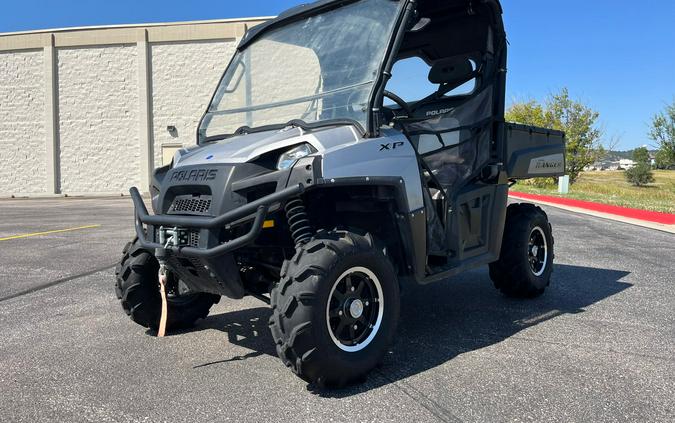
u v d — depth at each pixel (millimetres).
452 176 4172
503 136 4547
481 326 4125
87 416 2621
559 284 5656
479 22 4453
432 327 4109
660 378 3064
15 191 27125
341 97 3355
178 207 3195
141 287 3787
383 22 3436
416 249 3430
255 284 3568
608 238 9438
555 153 5570
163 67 26219
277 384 3006
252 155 3031
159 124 26422
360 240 3021
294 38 3891
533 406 2695
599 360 3357
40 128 26844
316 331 2752
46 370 3246
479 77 4520
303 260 2834
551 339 3793
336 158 2969
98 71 26438
